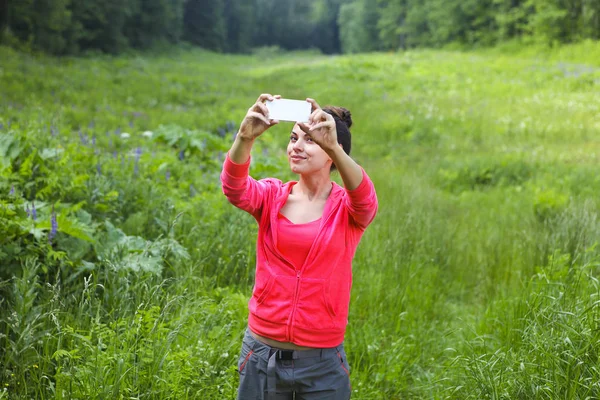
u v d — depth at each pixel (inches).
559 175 416.8
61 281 145.4
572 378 116.6
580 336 122.3
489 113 714.2
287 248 90.5
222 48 3277.6
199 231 189.6
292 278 90.1
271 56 3211.1
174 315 140.3
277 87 982.4
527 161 454.3
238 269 181.8
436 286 208.2
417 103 786.2
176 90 749.9
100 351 112.4
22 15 1542.8
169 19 2564.0
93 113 503.8
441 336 171.2
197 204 215.0
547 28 1683.1
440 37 2258.9
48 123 293.6
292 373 90.4
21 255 142.6
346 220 92.1
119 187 204.8
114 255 152.6
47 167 195.2
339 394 93.6
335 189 94.7
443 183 415.5
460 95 870.4
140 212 190.1
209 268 179.6
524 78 1032.2
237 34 3604.8
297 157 92.0
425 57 1561.3
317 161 91.9
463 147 563.8
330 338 91.4
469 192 392.2
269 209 93.8
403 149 559.2
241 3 3602.4
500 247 239.0
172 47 2600.9
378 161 507.2
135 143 339.0
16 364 115.6
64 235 151.9
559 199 290.7
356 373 143.1
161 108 621.0
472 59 1456.7
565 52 1473.9
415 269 205.8
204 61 2263.8
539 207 287.0
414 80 1048.2
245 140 87.8
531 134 613.9
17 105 470.9
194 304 143.9
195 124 498.3
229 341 135.0
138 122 480.7
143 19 2369.6
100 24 2023.9
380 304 176.4
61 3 1635.1
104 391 104.9
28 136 205.9
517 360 127.0
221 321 141.9
